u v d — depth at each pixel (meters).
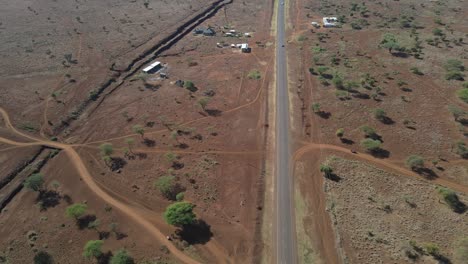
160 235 59.22
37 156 77.00
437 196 63.59
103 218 62.41
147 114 89.31
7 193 67.25
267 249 56.88
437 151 73.69
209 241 58.00
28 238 59.12
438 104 88.00
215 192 66.88
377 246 55.19
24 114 88.94
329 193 65.06
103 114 89.81
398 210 61.25
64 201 65.94
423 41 118.69
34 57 115.25
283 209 63.34
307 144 78.06
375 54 113.00
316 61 110.56
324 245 56.75
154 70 109.88
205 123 85.88
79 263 55.00
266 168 72.44
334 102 91.06
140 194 67.00
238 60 115.38
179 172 71.50
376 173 69.25
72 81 102.56
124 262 52.78
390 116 84.69
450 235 56.31
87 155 76.81
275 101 93.12
